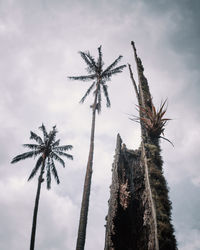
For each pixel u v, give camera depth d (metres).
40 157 23.67
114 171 9.29
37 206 19.69
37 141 24.08
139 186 8.77
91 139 15.41
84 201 12.09
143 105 10.09
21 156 23.00
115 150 10.22
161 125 8.61
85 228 11.27
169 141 8.52
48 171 23.42
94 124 16.44
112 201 8.37
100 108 18.08
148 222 6.80
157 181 7.10
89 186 12.84
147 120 8.91
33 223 18.67
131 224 8.00
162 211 6.29
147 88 11.28
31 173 22.86
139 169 9.43
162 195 6.75
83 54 18.81
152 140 8.66
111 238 7.40
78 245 10.58
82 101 18.42
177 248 5.53
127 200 8.30
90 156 14.32
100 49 19.36
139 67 12.73
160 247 5.42
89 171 13.48
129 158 10.13
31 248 17.33
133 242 7.56
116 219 7.84
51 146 24.39
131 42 14.27
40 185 20.91
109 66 19.09
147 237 6.87
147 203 7.16
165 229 5.78
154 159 7.87
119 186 8.76
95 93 18.11
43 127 25.28
